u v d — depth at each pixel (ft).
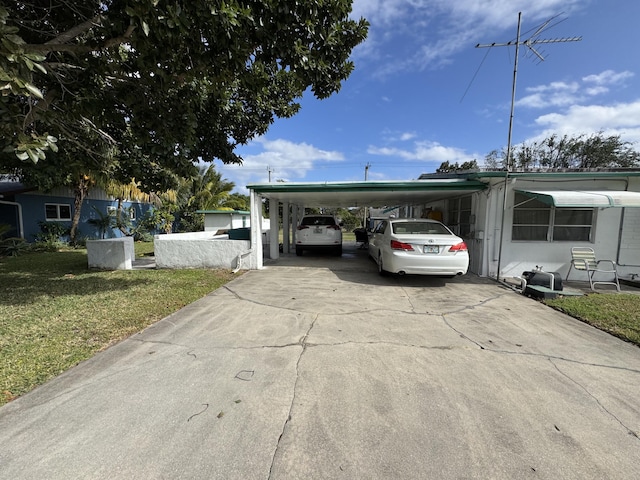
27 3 12.07
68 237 48.85
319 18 12.75
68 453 6.37
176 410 7.79
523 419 7.54
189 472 5.94
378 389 8.78
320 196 32.60
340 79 15.26
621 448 6.62
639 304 16.60
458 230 31.50
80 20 12.82
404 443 6.75
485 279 24.03
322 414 7.68
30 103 11.75
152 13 9.28
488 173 23.41
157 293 18.83
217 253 27.99
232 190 85.46
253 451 6.48
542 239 24.84
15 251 37.58
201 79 14.47
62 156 18.79
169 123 15.62
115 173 20.17
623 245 23.88
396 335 12.73
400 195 31.12
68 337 12.10
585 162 72.90
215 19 10.13
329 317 14.96
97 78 14.80
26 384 8.82
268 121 24.00
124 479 5.77
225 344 11.75
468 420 7.49
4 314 14.74
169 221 63.57
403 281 23.21
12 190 42.42
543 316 15.24
